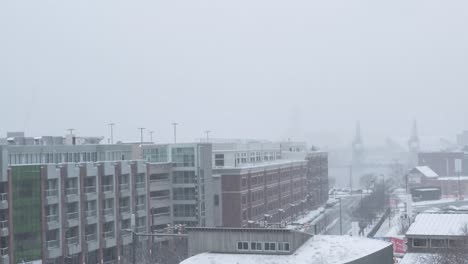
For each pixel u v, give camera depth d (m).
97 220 116.75
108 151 133.75
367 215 191.62
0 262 96.38
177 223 145.12
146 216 132.00
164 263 112.25
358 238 78.50
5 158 99.44
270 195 182.25
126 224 125.69
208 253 72.62
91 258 115.25
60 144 133.12
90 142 157.00
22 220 101.38
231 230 72.56
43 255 104.19
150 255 117.94
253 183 166.38
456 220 95.44
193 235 73.75
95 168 117.00
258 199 170.25
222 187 155.25
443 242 89.00
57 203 107.69
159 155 147.50
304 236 74.56
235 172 155.00
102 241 117.88
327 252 71.12
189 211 144.62
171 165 145.38
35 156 114.06
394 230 165.50
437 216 97.69
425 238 89.69
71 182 112.00
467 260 76.88
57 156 119.56
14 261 99.69
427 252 89.62
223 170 155.62
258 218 169.38
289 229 71.69
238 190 154.88
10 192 99.50
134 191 128.75
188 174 145.00
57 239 107.69
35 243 103.06
